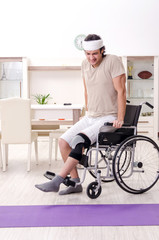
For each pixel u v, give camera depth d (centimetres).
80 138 260
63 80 665
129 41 661
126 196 271
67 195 274
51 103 668
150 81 635
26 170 370
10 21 657
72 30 659
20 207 243
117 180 264
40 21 657
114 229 203
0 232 199
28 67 642
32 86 665
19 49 660
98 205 248
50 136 397
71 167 258
